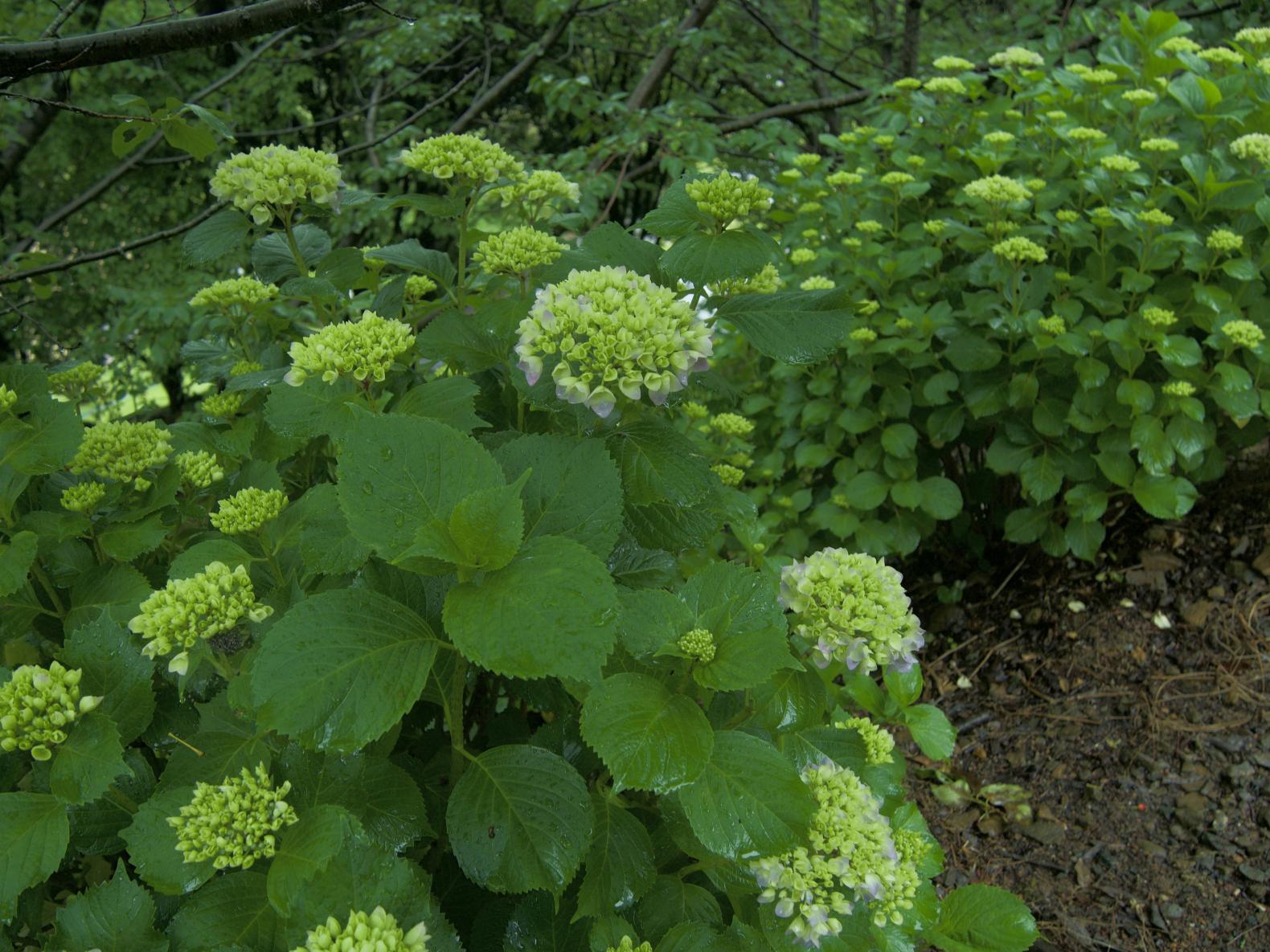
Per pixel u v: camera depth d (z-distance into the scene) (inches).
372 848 25.9
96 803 31.6
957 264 86.1
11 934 32.4
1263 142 70.4
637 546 38.4
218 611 29.8
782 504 82.6
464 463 29.3
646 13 164.4
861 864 29.7
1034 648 77.0
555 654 25.9
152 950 27.3
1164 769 65.1
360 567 31.9
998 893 41.4
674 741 27.9
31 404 37.7
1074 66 83.5
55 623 39.3
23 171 169.2
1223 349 72.3
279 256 45.9
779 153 97.0
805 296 37.5
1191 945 55.0
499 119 168.7
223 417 43.6
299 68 162.6
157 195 170.6
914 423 83.6
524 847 28.8
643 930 31.5
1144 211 73.0
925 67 151.1
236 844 26.7
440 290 52.0
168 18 42.8
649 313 31.2
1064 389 75.2
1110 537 81.9
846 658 32.8
